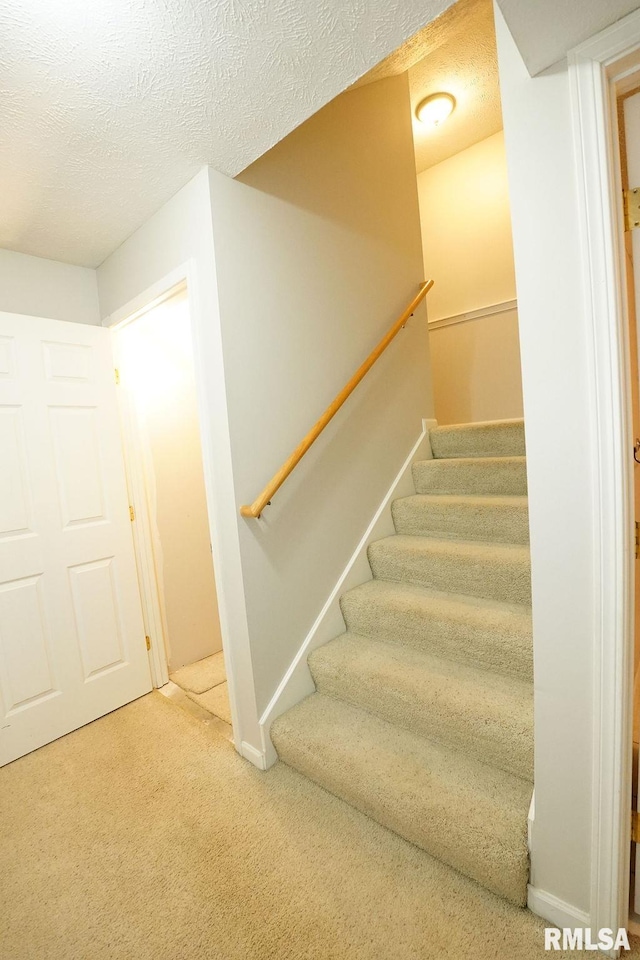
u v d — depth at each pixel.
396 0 0.94
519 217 0.96
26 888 1.29
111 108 1.21
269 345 1.73
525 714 1.31
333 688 1.79
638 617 1.20
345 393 1.91
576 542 0.96
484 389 3.26
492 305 3.14
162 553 2.54
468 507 2.01
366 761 1.43
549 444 0.98
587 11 0.74
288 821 1.46
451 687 1.49
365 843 1.36
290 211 1.83
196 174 1.57
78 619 2.12
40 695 1.98
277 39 1.03
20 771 1.80
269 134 1.37
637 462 1.05
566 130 0.87
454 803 1.23
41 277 2.13
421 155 3.24
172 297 1.89
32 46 0.99
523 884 1.12
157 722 2.12
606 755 0.97
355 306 2.14
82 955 1.11
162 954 1.09
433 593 1.89
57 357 2.06
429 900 1.17
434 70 2.45
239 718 1.79
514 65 0.92
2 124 1.23
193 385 2.72
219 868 1.31
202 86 1.16
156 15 0.93
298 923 1.14
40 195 1.61
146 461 2.47
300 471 1.85
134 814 1.53
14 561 1.90
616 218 0.87
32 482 1.96
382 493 2.27
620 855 0.98
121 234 1.97
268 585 1.72
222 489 1.66
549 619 1.02
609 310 0.87
